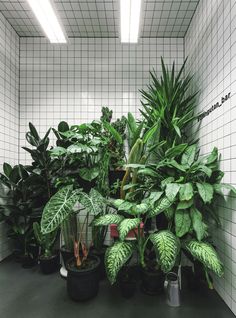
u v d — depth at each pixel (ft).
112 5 7.90
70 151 6.79
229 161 5.47
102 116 8.73
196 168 5.69
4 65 8.52
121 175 7.98
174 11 8.20
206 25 7.06
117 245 5.57
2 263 8.12
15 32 9.37
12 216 7.76
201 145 7.43
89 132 8.07
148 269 6.10
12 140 9.10
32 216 7.69
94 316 5.20
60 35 7.99
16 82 9.45
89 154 7.68
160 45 9.64
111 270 5.05
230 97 5.44
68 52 9.68
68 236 7.31
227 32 5.59
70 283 5.81
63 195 5.99
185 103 7.68
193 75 8.18
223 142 5.81
